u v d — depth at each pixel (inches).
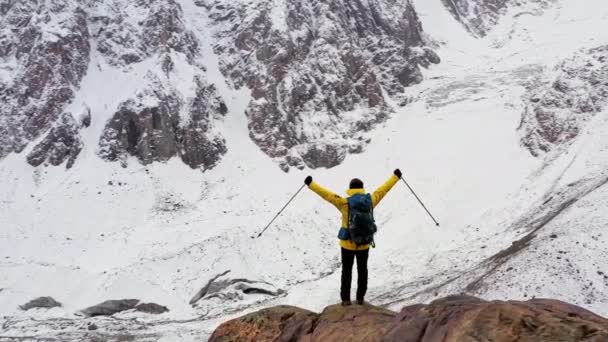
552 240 944.3
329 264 1818.4
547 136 2001.7
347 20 3425.2
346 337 240.8
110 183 2294.5
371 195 282.7
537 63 3297.2
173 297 1577.3
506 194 1769.2
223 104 2792.8
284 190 2374.5
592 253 838.5
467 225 1674.5
